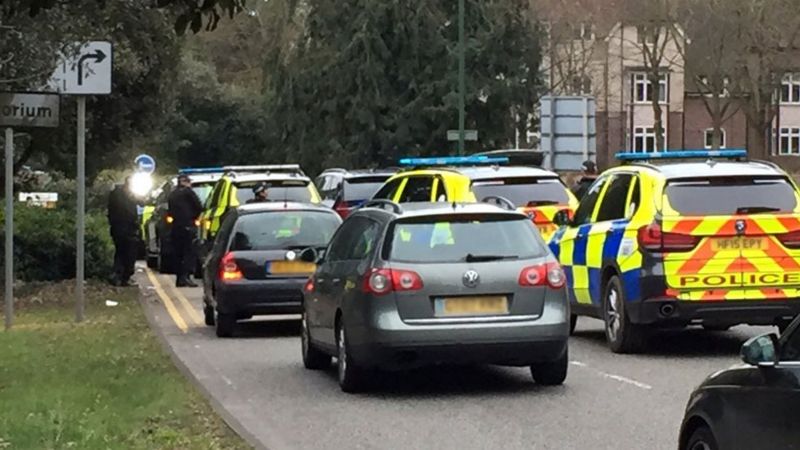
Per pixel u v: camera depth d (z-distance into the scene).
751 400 6.23
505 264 11.52
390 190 21.44
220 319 16.73
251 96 63.22
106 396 11.30
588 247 14.97
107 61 17.00
